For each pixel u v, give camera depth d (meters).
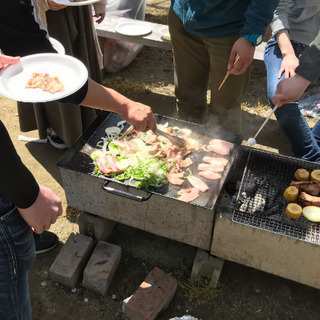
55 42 2.21
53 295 2.32
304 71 2.12
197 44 2.92
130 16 4.35
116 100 1.89
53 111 2.98
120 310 2.26
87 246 2.40
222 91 2.94
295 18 2.90
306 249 1.93
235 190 2.21
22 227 1.41
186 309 2.26
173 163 2.27
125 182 2.12
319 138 3.07
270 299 2.32
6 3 1.89
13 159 1.17
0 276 1.42
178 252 2.54
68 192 2.35
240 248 2.11
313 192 2.16
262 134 3.56
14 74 1.87
